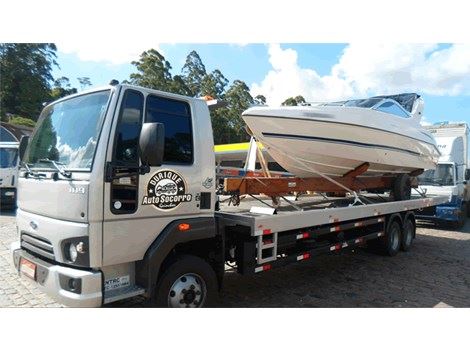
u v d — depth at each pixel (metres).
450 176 10.28
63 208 2.86
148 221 3.03
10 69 35.81
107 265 2.78
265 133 5.29
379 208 6.02
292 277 5.32
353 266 6.00
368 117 5.99
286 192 5.15
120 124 2.88
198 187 3.42
